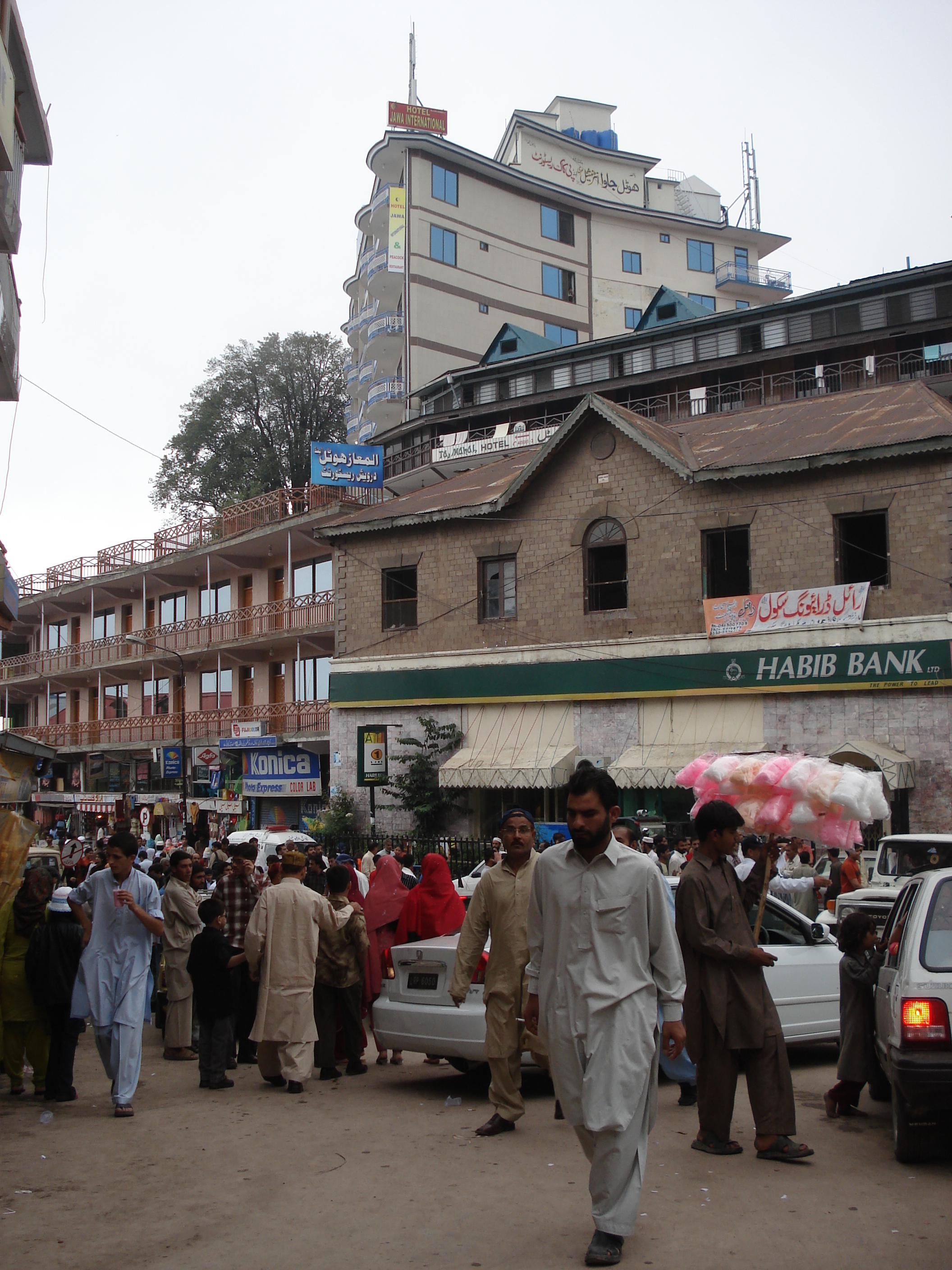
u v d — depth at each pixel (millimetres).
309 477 59281
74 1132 7883
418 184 55031
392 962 9562
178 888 11367
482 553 28781
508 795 28516
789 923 9984
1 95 12422
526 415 44688
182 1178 6652
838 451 23312
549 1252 5281
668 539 25859
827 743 23297
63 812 54000
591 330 61969
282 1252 5391
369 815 30047
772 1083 6738
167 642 46344
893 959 7246
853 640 23000
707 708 24969
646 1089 5188
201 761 40250
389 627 30531
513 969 7715
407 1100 8812
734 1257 5148
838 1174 6441
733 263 67500
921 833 21953
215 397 60000
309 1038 9234
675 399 41312
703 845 6996
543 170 64688
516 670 27766
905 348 37594
